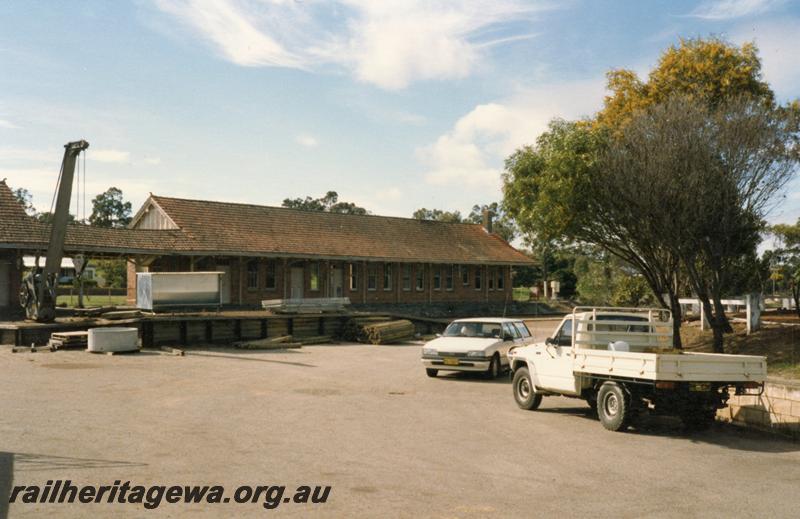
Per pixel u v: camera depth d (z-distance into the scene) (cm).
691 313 2820
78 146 2316
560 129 2198
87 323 2334
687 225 1714
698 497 728
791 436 1138
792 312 2930
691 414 1138
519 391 1371
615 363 1120
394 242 4869
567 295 6781
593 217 2183
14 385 1425
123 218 9756
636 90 2477
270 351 2452
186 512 639
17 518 615
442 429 1094
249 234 4022
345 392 1496
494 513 651
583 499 708
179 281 2559
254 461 841
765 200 1761
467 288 5431
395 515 638
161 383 1530
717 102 2167
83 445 903
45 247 2958
